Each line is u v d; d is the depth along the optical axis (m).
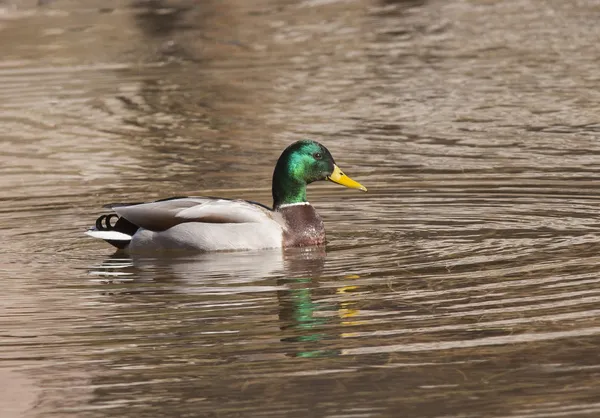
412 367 9.98
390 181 17.73
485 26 29.97
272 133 21.31
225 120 22.39
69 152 20.52
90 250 14.50
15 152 20.69
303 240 14.35
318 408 9.22
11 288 12.77
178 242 14.21
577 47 27.16
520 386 9.50
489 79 24.64
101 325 11.38
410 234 14.73
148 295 12.38
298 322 11.27
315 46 28.38
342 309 11.66
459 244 14.14
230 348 10.62
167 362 10.33
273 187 14.72
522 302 11.62
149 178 18.55
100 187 18.06
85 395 9.66
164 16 32.00
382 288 12.35
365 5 33.25
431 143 20.14
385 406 9.21
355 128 21.39
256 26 30.86
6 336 11.11
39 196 17.58
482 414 9.02
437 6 32.91
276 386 9.69
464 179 17.62
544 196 16.44
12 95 24.83
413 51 27.55
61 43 29.31
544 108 22.22
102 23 31.31
